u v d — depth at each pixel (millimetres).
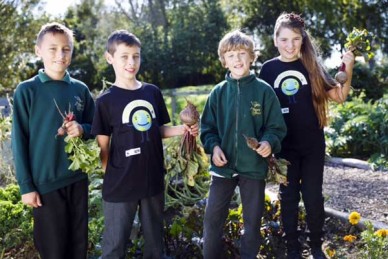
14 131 2783
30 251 3576
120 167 2873
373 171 6012
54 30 2816
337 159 6590
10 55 14172
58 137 2838
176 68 20891
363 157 6992
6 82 14125
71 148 2760
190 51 20797
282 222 3373
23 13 14492
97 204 3973
